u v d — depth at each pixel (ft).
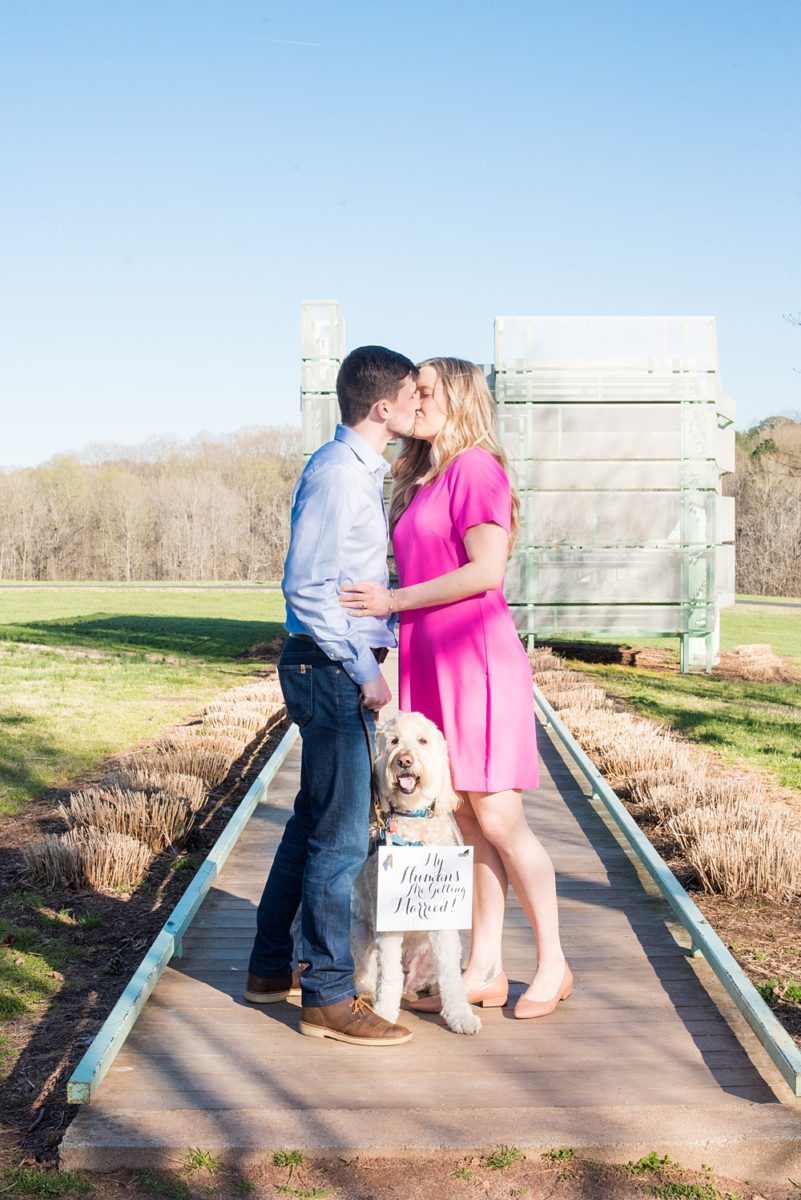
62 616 123.13
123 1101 11.36
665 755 32.60
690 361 68.03
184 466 343.87
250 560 310.04
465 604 12.45
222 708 45.06
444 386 12.50
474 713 12.44
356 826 12.48
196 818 27.04
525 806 26.84
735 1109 11.10
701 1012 13.78
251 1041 12.82
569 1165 10.58
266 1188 10.23
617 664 75.05
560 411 68.08
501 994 13.88
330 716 12.10
